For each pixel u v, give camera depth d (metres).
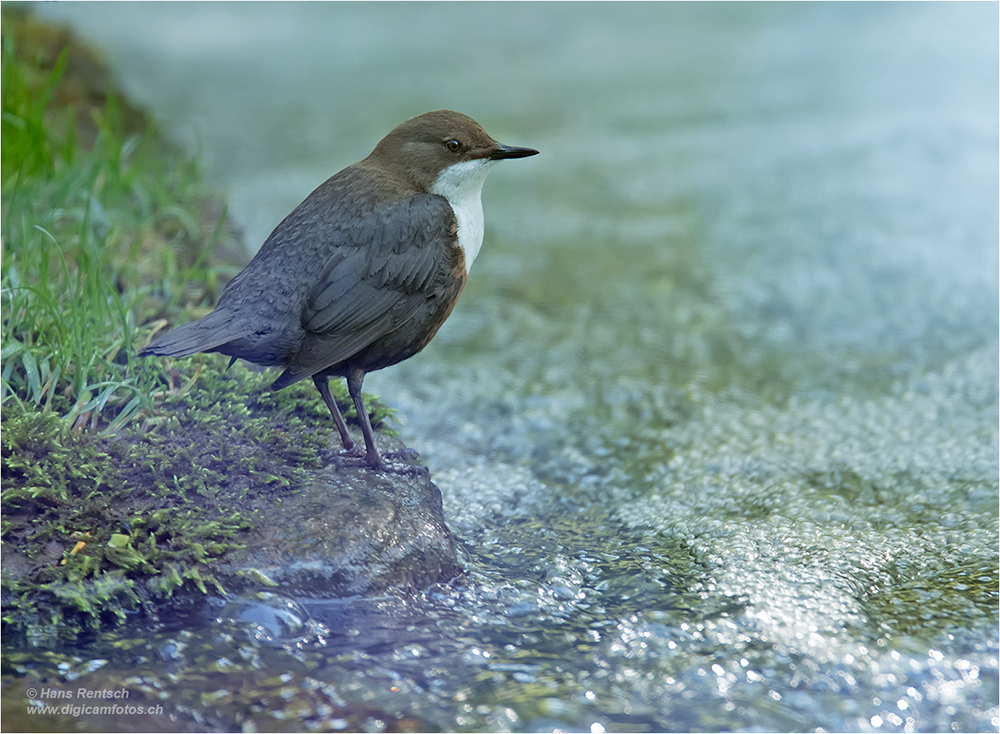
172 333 5.86
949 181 16.14
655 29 31.88
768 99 22.62
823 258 13.34
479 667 5.12
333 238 6.39
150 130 11.21
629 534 6.93
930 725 4.77
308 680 4.92
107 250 9.13
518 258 13.48
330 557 5.69
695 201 15.94
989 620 5.64
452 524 6.97
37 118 9.70
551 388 9.72
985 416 8.87
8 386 6.56
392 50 27.64
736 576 6.18
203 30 28.23
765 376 10.02
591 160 18.27
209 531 5.74
